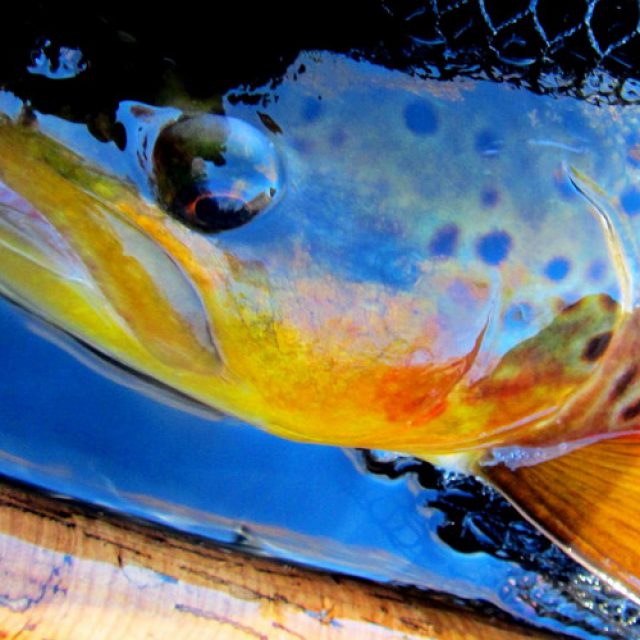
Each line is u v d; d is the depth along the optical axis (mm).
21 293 180
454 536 206
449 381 182
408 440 195
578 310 179
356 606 188
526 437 198
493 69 171
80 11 161
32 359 190
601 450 203
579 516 202
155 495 193
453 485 208
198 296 174
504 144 171
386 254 172
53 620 170
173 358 182
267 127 165
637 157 176
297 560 196
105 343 185
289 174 167
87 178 166
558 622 206
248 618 180
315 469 203
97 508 185
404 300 174
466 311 176
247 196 166
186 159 164
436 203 170
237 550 191
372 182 169
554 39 172
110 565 175
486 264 174
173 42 162
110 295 176
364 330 176
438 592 203
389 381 181
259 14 163
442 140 169
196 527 193
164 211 168
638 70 176
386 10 166
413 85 168
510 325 178
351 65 166
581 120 174
